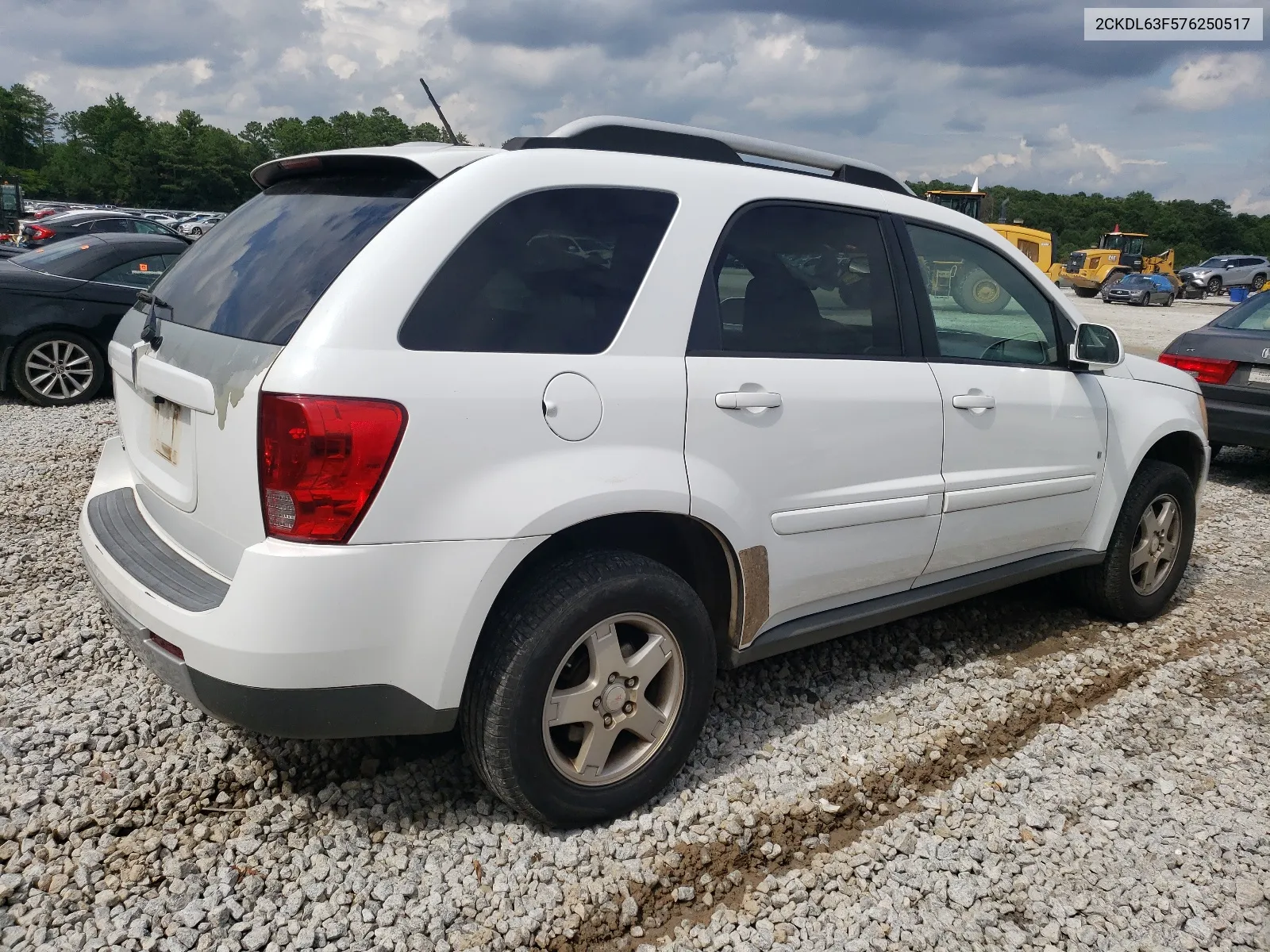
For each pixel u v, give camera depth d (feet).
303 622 7.57
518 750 8.56
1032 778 10.77
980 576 13.08
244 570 7.65
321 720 7.97
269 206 9.96
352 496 7.55
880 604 11.85
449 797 9.74
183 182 387.34
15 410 26.89
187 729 10.48
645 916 8.40
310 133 442.50
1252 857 9.53
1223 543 20.44
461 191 8.45
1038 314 13.37
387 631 7.87
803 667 13.08
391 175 9.11
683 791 10.00
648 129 10.19
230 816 9.20
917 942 8.23
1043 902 8.81
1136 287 118.21
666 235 9.50
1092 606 15.49
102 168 379.14
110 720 10.50
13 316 26.91
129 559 8.95
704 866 9.02
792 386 10.11
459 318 8.18
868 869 9.09
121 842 8.68
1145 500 14.78
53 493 18.71
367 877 8.48
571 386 8.55
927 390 11.46
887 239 11.59
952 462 11.85
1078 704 12.71
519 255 8.61
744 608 10.11
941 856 9.34
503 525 8.11
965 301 12.35
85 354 28.04
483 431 8.05
